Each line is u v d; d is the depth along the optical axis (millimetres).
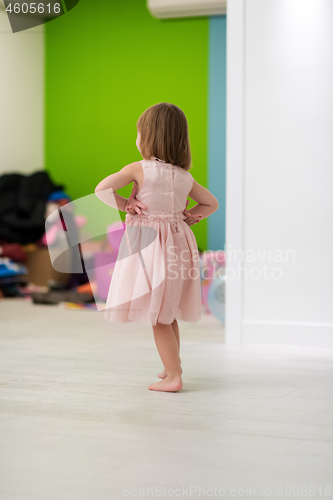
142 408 1722
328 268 2846
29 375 2189
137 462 1262
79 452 1325
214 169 5531
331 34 2822
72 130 6121
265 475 1193
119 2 5832
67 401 1802
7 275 5219
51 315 4180
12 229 5461
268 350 2773
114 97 5938
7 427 1521
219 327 3611
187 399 1836
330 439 1436
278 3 2873
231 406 1753
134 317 1860
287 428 1527
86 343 2982
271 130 2904
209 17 5527
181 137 1970
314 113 2850
